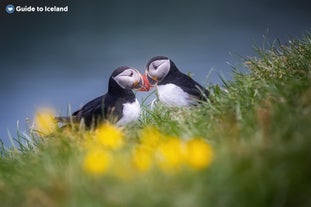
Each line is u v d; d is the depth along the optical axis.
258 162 6.67
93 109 11.53
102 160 6.98
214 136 8.32
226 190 6.50
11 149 10.93
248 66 11.68
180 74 12.34
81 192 6.98
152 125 10.52
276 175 6.55
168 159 6.88
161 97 12.20
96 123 11.45
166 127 9.66
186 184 6.67
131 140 9.23
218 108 9.77
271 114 8.16
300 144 6.77
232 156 6.87
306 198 6.45
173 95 12.01
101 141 8.63
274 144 7.02
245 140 7.60
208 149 6.96
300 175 6.56
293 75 10.55
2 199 7.90
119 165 7.45
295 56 11.28
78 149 8.90
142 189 6.72
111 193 6.82
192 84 12.09
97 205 6.75
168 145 7.15
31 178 8.14
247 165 6.68
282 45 11.88
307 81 9.21
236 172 6.62
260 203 6.44
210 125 9.02
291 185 6.54
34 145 10.98
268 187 6.50
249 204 6.44
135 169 7.16
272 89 9.41
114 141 7.97
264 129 7.55
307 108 8.16
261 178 6.55
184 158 6.91
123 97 11.72
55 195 7.01
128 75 11.76
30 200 7.27
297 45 11.81
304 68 10.75
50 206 6.99
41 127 11.07
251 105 9.30
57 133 10.04
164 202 6.54
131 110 11.66
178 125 9.48
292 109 8.34
